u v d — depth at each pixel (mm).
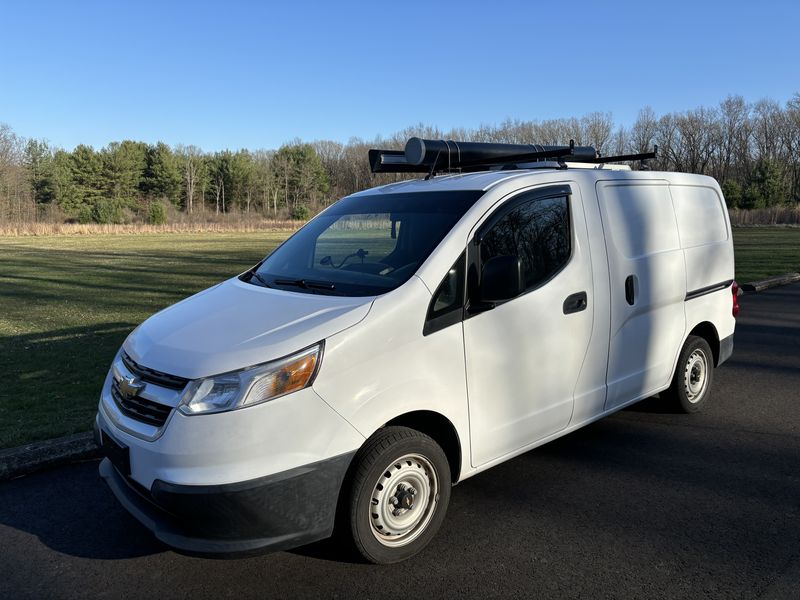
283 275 3922
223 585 3121
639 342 4648
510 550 3377
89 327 10453
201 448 2740
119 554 3430
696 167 86562
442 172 4969
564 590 3010
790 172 79812
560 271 3959
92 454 4773
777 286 14234
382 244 3814
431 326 3270
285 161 103625
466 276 3447
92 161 84562
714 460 4547
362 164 108812
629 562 3238
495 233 3652
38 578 3205
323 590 3053
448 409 3359
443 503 3398
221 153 99938
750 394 6109
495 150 5078
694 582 3049
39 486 4285
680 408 5375
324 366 2904
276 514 2809
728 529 3553
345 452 2959
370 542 3125
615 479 4254
